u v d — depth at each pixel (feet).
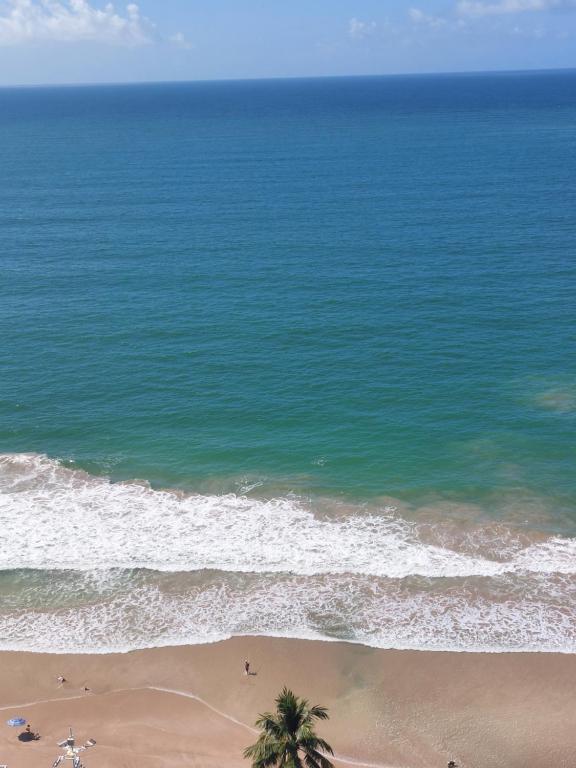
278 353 223.71
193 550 146.00
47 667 121.29
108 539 149.18
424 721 111.14
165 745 108.17
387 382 206.59
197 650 124.26
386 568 140.46
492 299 257.75
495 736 108.47
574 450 175.73
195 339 233.35
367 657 121.90
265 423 189.26
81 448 180.14
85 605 133.59
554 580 136.77
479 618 128.57
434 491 162.61
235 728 111.45
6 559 143.95
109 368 216.54
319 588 136.26
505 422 187.11
